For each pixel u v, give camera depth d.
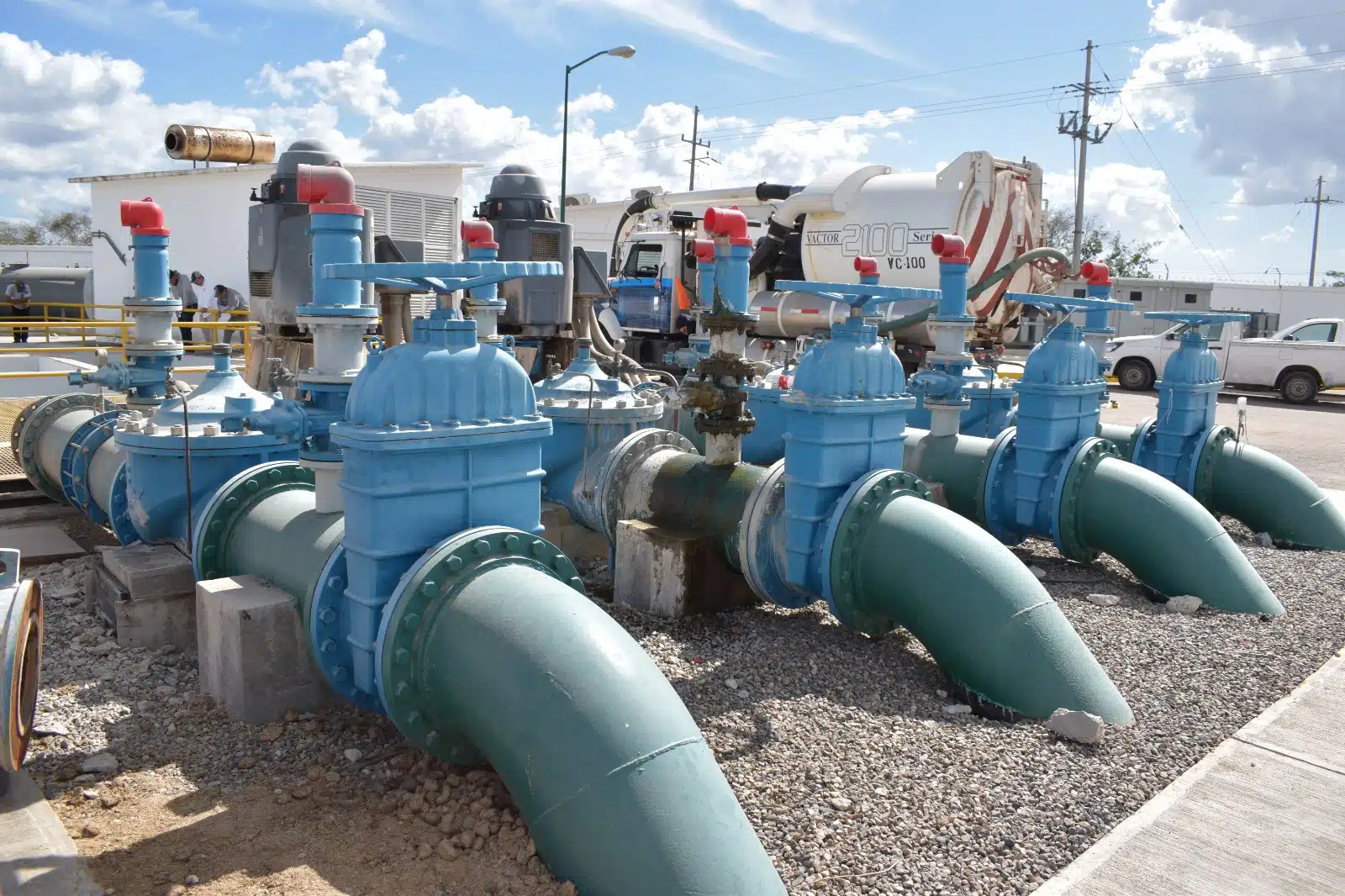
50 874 2.94
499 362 3.58
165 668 4.65
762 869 2.75
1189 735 4.21
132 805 3.40
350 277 3.57
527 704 2.93
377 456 3.33
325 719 4.10
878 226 15.60
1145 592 6.37
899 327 10.53
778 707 4.35
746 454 8.27
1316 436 15.68
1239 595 5.96
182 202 24.58
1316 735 4.22
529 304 10.25
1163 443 8.29
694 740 2.90
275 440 5.05
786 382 7.57
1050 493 6.61
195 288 23.44
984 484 6.88
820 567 4.91
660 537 5.68
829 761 3.83
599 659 2.97
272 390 6.35
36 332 25.41
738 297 5.66
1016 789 3.67
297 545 4.15
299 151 8.19
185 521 5.13
